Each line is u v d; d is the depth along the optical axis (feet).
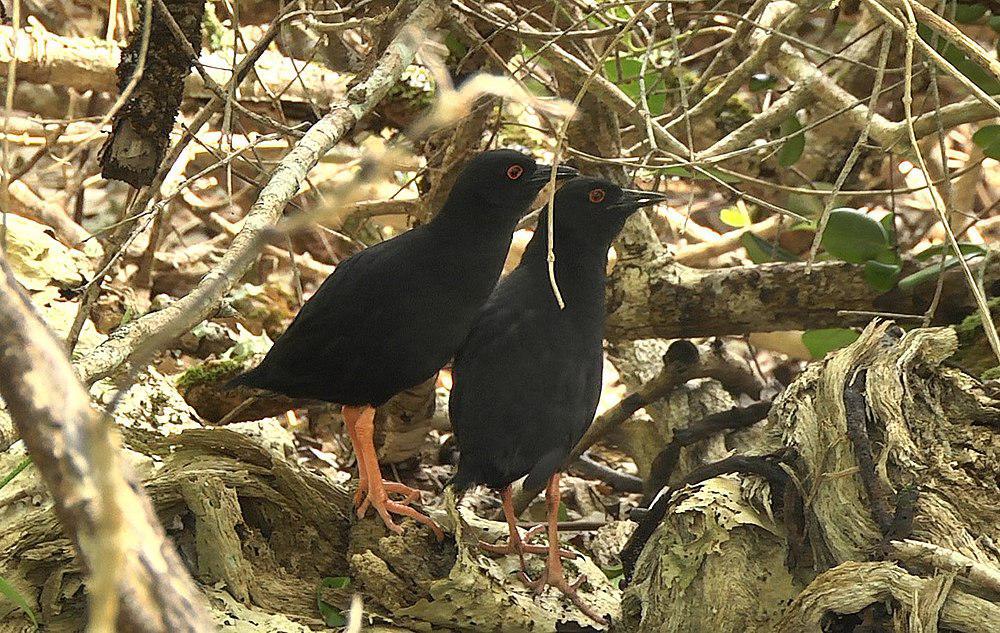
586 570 27.14
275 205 17.01
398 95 36.94
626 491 35.37
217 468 25.03
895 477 21.75
